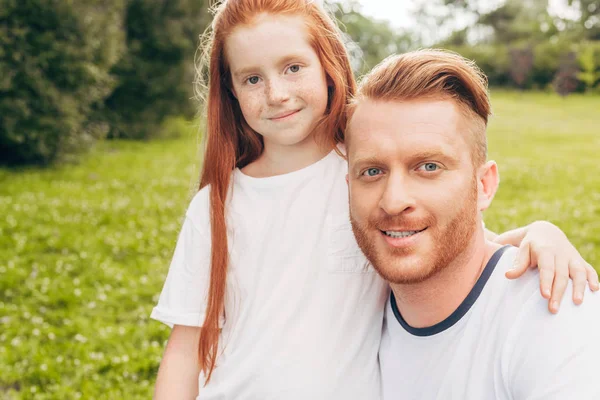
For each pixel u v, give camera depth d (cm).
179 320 198
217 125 206
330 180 197
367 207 152
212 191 202
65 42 1295
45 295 611
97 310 580
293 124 190
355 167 154
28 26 1267
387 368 176
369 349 185
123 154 1574
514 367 143
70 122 1329
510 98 3350
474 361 152
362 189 154
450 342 158
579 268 149
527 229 185
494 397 147
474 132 152
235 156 208
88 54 1338
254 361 184
